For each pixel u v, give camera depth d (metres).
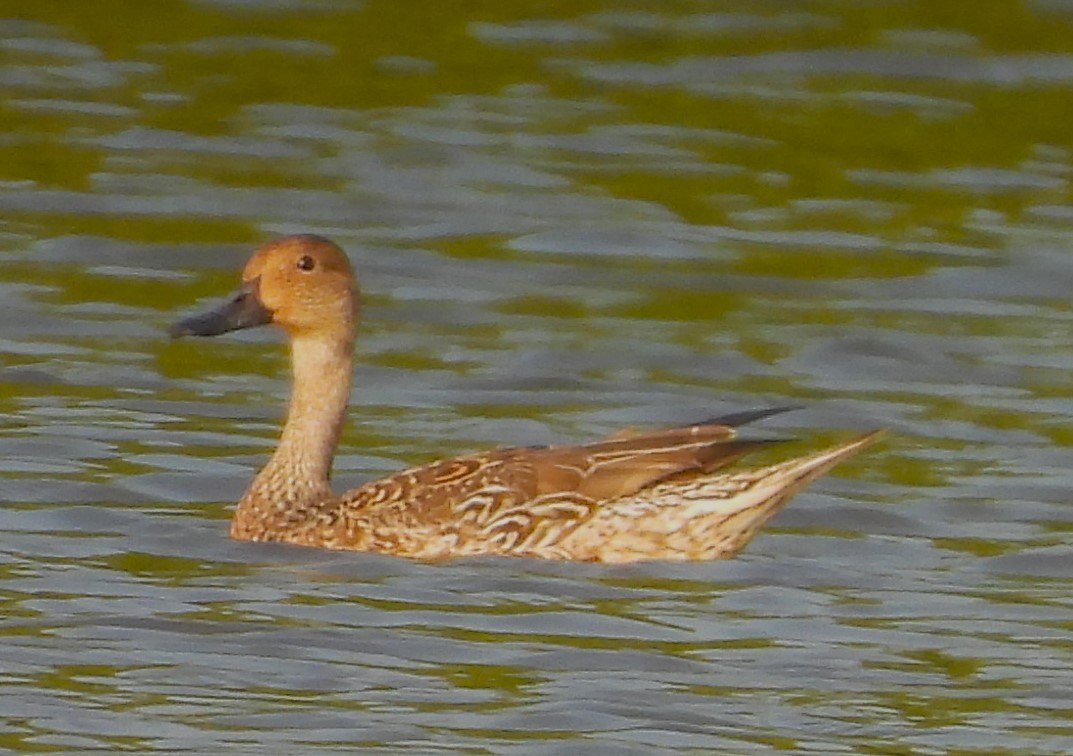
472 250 22.41
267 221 22.84
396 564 15.11
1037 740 12.55
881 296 21.66
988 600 14.68
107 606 14.09
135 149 24.53
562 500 15.25
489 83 26.84
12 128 24.81
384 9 28.61
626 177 24.39
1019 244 23.06
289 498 15.78
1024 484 16.95
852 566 15.23
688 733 12.47
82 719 12.43
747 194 24.20
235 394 18.66
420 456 17.44
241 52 27.27
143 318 20.38
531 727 12.49
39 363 19.03
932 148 25.53
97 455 16.98
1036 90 26.98
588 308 21.06
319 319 16.05
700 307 21.22
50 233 22.30
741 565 15.16
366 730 12.39
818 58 27.69
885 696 13.11
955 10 28.78
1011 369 19.80
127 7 28.38
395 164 24.45
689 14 28.83
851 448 15.24
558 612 14.18
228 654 13.40
